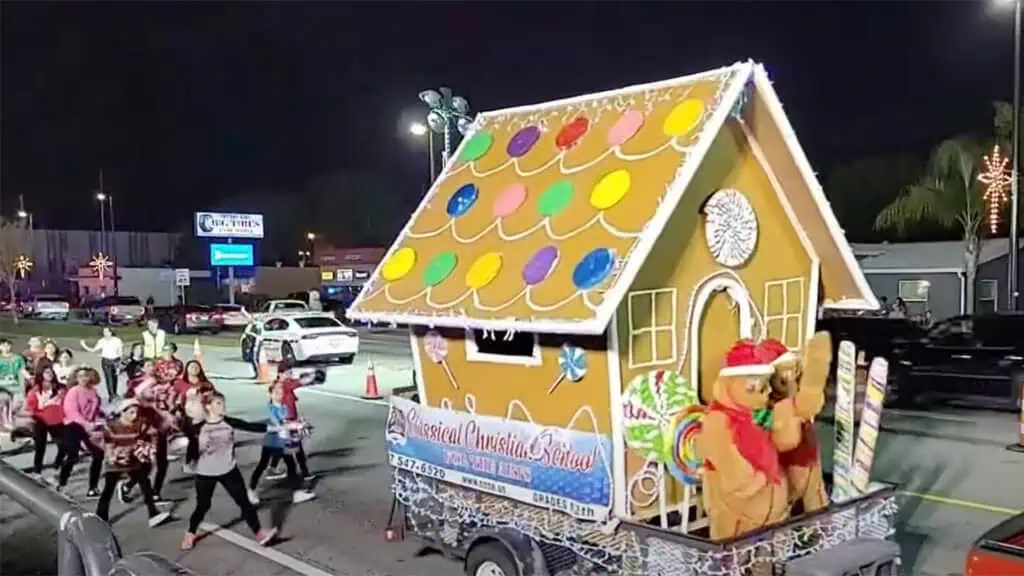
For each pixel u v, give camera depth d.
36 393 12.02
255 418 16.41
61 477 11.42
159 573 2.57
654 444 5.81
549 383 6.29
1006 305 28.88
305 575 7.76
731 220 6.54
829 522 5.88
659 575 5.41
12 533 8.91
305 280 68.44
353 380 21.19
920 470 11.15
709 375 6.50
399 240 7.80
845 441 6.65
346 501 10.25
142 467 9.51
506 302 6.25
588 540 5.89
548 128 7.52
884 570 5.66
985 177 26.20
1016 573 4.82
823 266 7.45
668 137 6.26
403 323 7.00
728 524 5.50
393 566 7.88
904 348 16.84
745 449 5.51
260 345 24.41
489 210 7.23
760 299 6.88
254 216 69.31
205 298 68.62
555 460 6.06
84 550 2.93
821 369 5.74
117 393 19.52
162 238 82.56
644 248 5.69
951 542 8.20
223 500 10.44
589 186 6.51
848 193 42.59
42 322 51.78
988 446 12.56
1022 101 26.38
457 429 6.81
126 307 49.38
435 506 7.17
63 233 76.56
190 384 11.54
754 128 6.55
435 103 17.47
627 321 5.92
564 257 6.17
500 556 6.10
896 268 30.14
